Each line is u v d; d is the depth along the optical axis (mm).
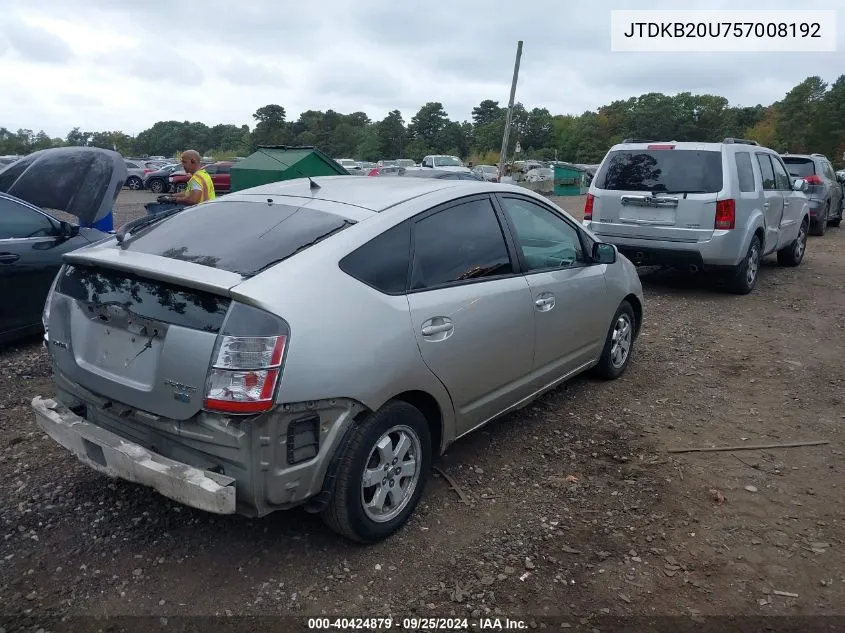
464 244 3852
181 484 2811
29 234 6211
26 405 4918
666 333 7215
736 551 3369
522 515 3656
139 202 26641
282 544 3338
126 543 3309
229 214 3662
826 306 8570
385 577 3123
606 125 99750
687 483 4031
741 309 8344
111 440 3102
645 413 5051
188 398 2809
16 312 6062
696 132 97000
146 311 2977
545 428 4746
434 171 16500
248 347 2725
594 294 4938
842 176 23141
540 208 4621
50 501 3646
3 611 2840
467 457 4293
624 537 3477
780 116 94375
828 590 3094
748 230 8562
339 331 2971
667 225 8422
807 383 5738
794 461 4328
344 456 3059
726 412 5105
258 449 2781
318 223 3363
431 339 3424
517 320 4059
